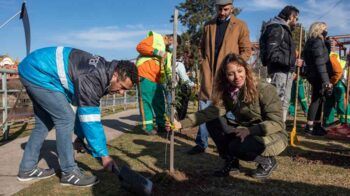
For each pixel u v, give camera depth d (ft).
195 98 15.30
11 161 16.20
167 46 23.49
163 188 12.11
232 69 11.95
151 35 22.38
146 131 23.13
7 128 21.97
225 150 13.73
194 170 14.40
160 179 12.81
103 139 11.62
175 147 19.02
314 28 21.39
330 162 15.79
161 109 23.29
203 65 17.33
